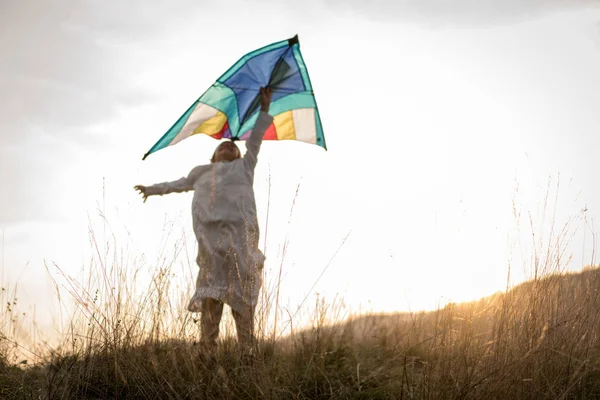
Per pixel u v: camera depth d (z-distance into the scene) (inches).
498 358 148.8
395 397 146.9
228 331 178.1
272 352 162.1
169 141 190.1
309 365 159.6
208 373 156.9
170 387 150.9
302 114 200.8
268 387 147.2
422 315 181.5
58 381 159.5
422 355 169.6
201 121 193.8
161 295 173.9
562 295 163.5
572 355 148.9
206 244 175.0
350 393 152.0
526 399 142.2
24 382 158.7
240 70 188.1
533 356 146.9
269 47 185.6
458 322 165.0
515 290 165.6
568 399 144.3
